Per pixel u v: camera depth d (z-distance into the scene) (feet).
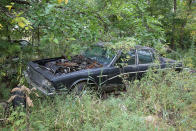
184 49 37.37
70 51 10.15
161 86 15.10
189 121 11.94
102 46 17.11
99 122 10.91
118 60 16.26
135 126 10.15
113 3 17.43
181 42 38.68
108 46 14.73
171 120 12.47
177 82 15.79
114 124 10.13
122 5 16.62
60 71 14.17
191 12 35.50
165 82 16.14
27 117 9.79
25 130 9.36
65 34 9.62
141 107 12.73
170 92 14.65
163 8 33.47
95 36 11.82
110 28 15.71
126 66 16.53
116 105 12.52
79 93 13.71
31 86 14.23
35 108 11.67
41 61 16.66
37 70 14.17
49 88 12.92
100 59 16.79
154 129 10.48
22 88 9.29
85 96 12.59
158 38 18.71
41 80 13.73
